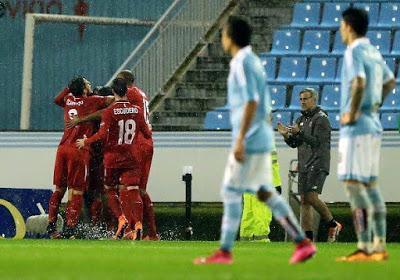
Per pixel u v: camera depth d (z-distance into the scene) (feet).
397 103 212.02
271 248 129.39
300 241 84.17
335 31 227.81
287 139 160.15
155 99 208.85
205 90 212.84
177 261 91.30
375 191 93.56
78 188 168.14
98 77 234.99
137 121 162.61
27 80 226.38
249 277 69.62
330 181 181.78
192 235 183.62
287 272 75.10
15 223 174.40
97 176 174.09
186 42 214.69
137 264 86.12
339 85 215.51
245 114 81.41
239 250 122.62
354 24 92.22
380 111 208.13
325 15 232.12
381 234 93.56
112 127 161.58
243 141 81.76
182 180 182.91
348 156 91.91
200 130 186.29
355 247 135.13
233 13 228.22
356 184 92.02
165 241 157.79
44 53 233.14
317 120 159.94
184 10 215.31
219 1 220.64
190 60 215.51
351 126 91.81
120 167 162.09
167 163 184.34
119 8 237.86
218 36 219.20
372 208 93.56
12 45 232.53
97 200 175.01
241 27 83.82
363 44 91.71
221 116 206.59
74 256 100.89
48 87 232.73
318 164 159.84
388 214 179.52
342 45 225.76
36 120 231.50
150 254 107.55
